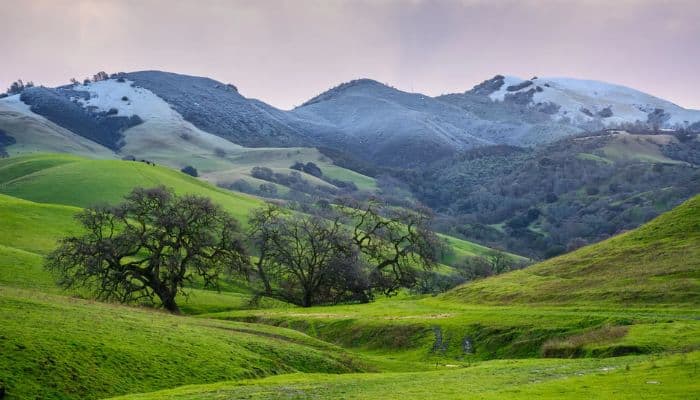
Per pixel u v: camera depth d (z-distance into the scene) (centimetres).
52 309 4638
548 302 7200
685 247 7856
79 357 3709
